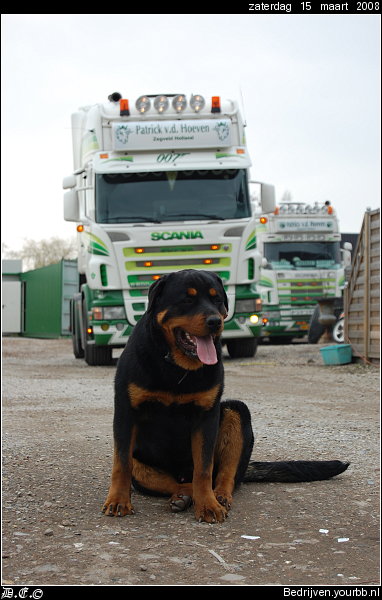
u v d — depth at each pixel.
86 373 12.30
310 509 3.90
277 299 19.59
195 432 3.85
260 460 5.20
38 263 51.69
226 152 12.48
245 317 12.60
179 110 12.38
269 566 2.99
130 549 3.18
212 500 3.72
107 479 4.56
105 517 3.71
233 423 4.19
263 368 12.26
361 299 12.72
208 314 3.67
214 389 3.80
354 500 4.09
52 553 3.10
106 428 6.56
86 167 12.92
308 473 4.54
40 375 11.95
